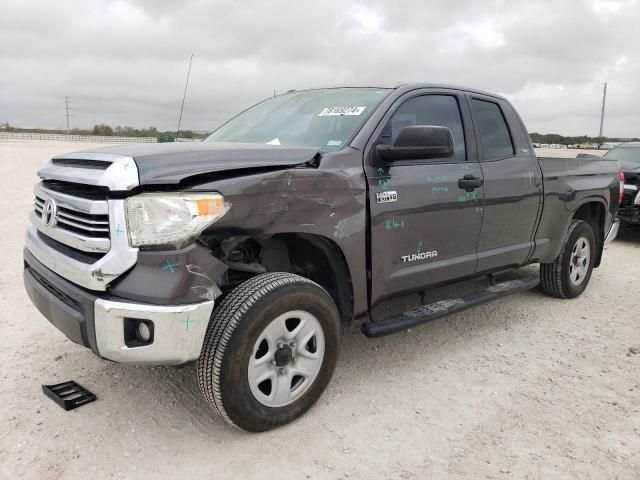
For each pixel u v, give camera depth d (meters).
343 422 3.14
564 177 5.18
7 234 7.81
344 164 3.28
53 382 3.47
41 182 3.43
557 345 4.41
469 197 4.06
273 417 2.96
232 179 2.76
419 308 3.95
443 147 3.31
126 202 2.57
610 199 5.91
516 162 4.64
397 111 3.74
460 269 4.14
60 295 2.91
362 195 3.32
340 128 3.61
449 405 3.38
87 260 2.71
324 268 3.41
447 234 3.94
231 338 2.72
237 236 2.87
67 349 3.96
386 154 3.40
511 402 3.43
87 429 2.98
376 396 3.46
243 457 2.79
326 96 4.15
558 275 5.45
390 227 3.51
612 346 4.42
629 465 2.80
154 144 3.29
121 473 2.63
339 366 3.88
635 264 7.63
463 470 2.73
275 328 2.91
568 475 2.71
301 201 3.02
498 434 3.06
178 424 3.06
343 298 3.42
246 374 2.80
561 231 5.25
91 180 2.66
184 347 2.59
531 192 4.71
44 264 3.05
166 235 2.55
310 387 3.14
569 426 3.16
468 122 4.28
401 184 3.57
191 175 2.66
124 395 3.35
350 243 3.29
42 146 43.59
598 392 3.60
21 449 2.77
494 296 4.48
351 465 2.75
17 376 3.54
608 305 5.54
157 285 2.53
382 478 2.65
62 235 2.87
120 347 2.59
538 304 5.48
